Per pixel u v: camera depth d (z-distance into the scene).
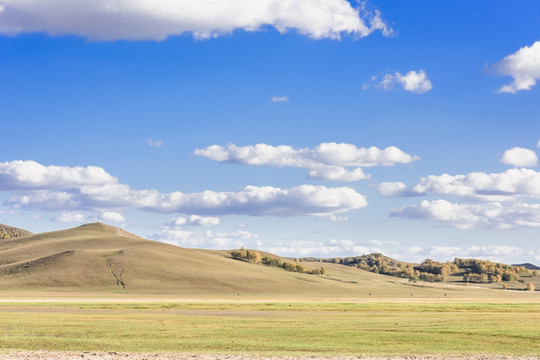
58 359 30.94
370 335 46.91
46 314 69.31
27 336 45.34
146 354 32.81
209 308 85.31
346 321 61.34
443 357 33.56
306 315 72.25
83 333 47.97
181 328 52.75
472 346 40.50
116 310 80.25
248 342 41.66
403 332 49.47
